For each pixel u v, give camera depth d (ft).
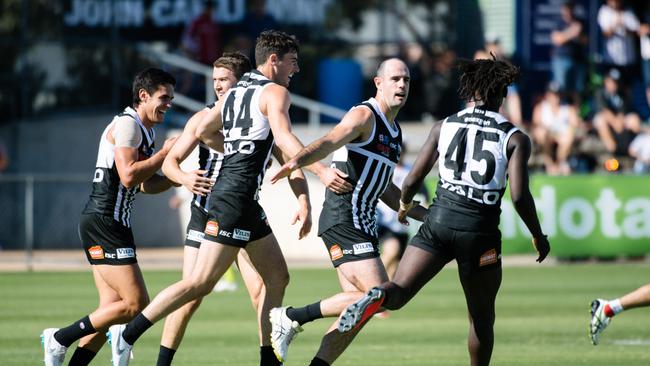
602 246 236.02
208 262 88.28
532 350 120.88
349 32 298.35
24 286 192.54
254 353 118.73
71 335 91.66
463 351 120.78
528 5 287.48
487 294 85.10
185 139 93.45
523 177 82.33
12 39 274.98
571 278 208.23
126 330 86.94
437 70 295.89
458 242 83.30
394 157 91.76
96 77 275.39
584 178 235.61
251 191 89.20
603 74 286.05
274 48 91.15
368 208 90.84
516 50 287.28
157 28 287.07
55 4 281.13
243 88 90.43
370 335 134.92
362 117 88.63
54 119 272.31
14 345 123.34
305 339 132.77
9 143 270.46
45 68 275.59
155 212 265.95
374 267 89.10
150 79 93.40
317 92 293.64
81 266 232.12
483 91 84.48
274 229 253.65
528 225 83.61
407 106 297.53
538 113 277.85
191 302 91.86
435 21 298.15
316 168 89.20
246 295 182.80
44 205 267.39
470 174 83.41
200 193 91.35
